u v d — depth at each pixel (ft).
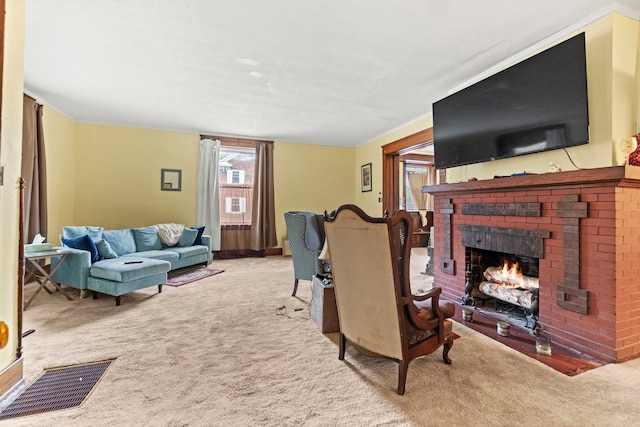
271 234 19.79
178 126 16.94
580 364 6.12
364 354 5.93
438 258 11.09
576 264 6.77
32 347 6.64
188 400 4.88
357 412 4.61
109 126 16.43
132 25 7.45
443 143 10.93
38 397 4.91
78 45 8.39
